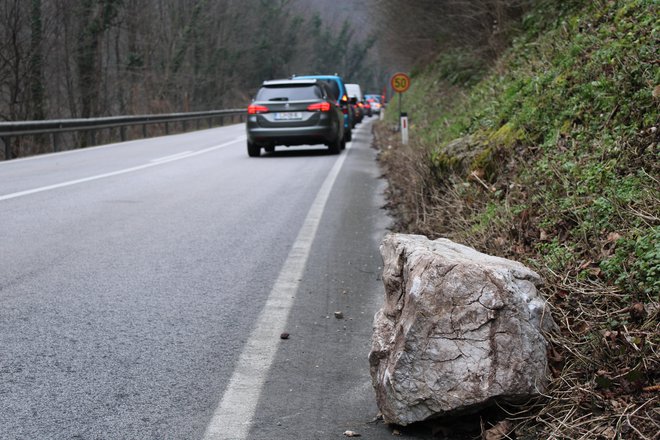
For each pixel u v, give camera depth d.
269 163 16.86
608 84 6.90
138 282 5.93
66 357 4.23
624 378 3.27
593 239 4.93
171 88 52.59
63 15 36.16
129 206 9.88
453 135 11.41
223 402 3.66
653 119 5.92
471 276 3.33
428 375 3.26
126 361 4.18
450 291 3.31
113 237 7.74
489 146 8.19
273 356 4.32
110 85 44.03
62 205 9.91
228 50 65.88
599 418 3.09
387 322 3.63
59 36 37.78
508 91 10.55
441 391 3.22
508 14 16.52
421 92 27.84
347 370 4.12
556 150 6.84
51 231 8.03
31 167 15.79
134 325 4.83
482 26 18.84
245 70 73.75
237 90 69.62
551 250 5.14
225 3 64.44
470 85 18.75
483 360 3.22
